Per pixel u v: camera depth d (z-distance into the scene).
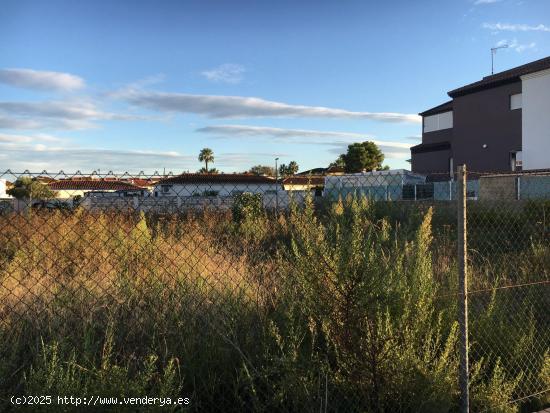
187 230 5.97
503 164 29.94
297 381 3.29
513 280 6.11
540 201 8.34
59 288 4.32
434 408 3.39
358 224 4.52
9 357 3.26
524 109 28.19
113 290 4.31
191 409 3.35
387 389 3.33
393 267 4.08
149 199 6.39
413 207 10.55
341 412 3.40
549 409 3.96
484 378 4.07
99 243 5.09
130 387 2.80
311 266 3.42
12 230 4.67
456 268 4.86
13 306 3.99
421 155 37.97
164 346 3.64
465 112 32.47
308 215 3.91
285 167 55.47
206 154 71.31
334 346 3.48
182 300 4.16
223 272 4.90
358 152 61.00
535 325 5.06
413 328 3.68
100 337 3.72
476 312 4.58
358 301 3.28
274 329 3.57
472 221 8.66
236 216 7.86
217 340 3.73
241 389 3.52
